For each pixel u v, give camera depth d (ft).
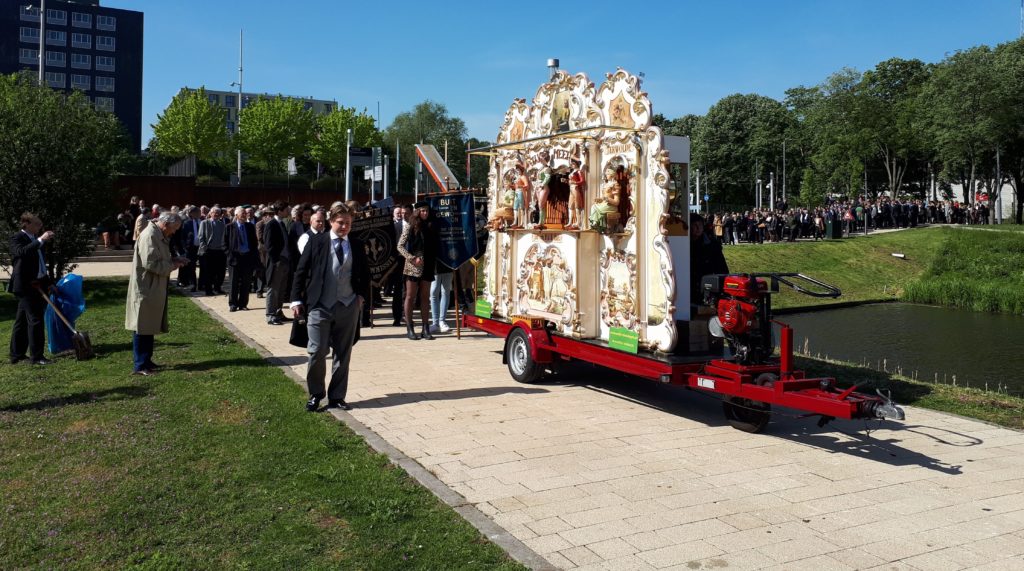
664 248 22.35
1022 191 191.72
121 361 29.84
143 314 27.48
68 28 326.24
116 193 54.90
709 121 268.00
